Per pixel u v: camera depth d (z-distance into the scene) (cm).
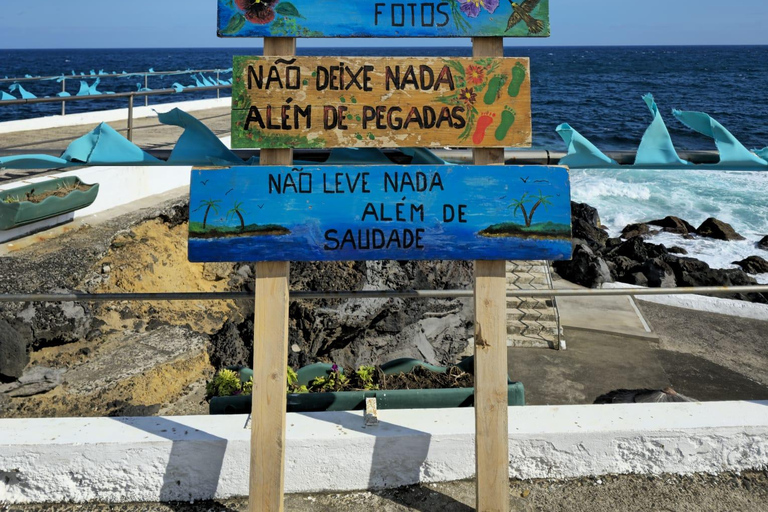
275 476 340
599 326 1605
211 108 2250
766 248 2520
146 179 1240
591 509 356
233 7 335
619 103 7800
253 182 342
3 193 966
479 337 348
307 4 337
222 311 1180
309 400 459
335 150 384
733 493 368
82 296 381
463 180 347
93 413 824
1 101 1034
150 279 1090
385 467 371
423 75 343
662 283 2067
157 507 362
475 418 346
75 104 4700
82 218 1097
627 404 401
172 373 937
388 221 346
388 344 1118
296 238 344
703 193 3297
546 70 12962
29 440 356
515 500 363
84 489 364
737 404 401
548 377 1373
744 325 1673
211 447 361
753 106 7388
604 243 2583
